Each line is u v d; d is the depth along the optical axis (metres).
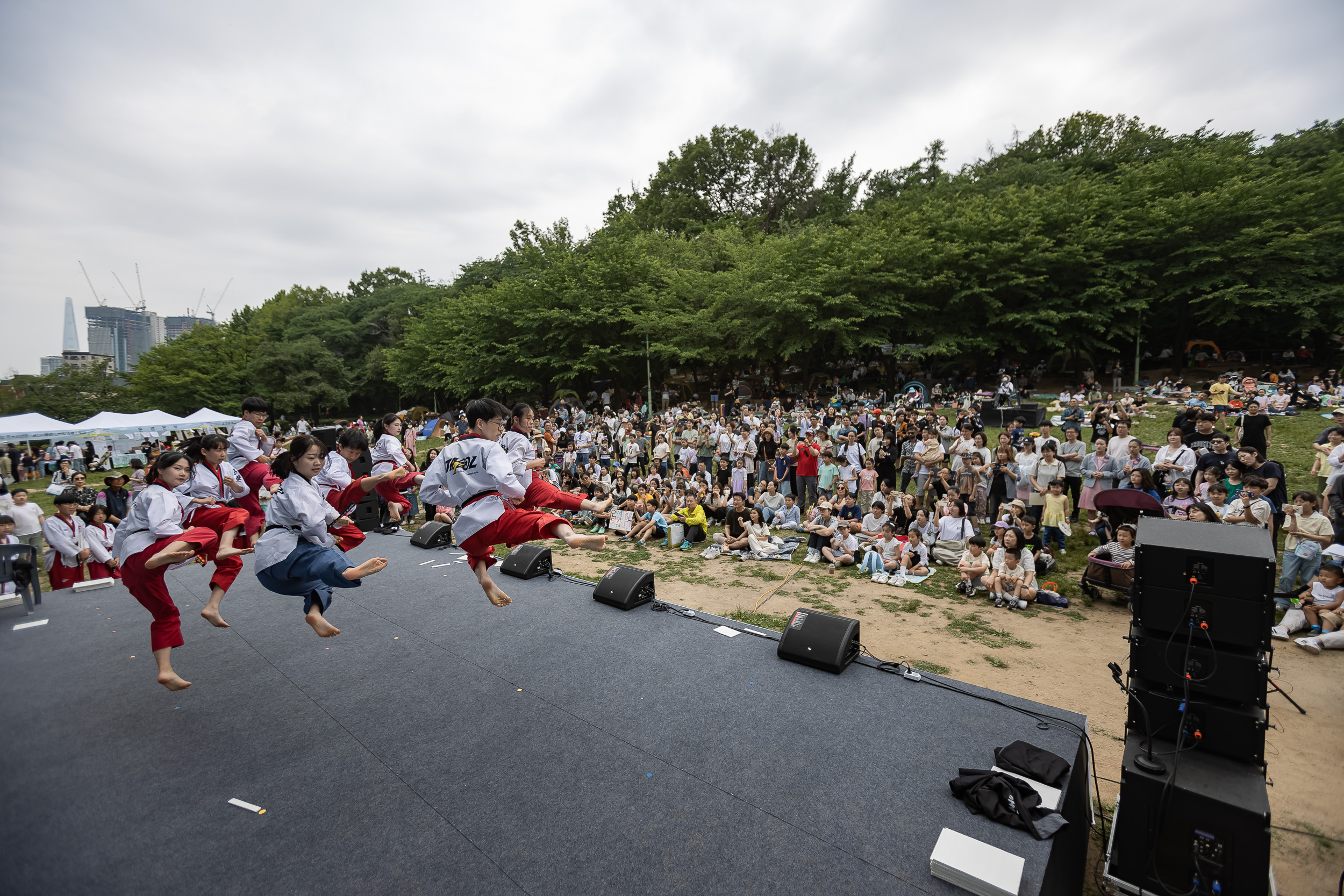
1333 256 24.14
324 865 2.93
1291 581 7.27
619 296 32.75
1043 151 39.47
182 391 48.72
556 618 5.96
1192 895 3.08
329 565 4.02
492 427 3.91
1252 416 9.50
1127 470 9.50
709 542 11.71
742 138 48.78
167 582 7.29
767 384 31.94
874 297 27.14
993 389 28.67
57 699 4.56
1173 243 26.14
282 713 4.32
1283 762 4.62
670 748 3.83
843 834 3.10
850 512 10.75
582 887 2.78
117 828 3.20
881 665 4.86
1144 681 3.44
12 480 22.89
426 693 4.56
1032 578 7.84
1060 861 3.04
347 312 59.47
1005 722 4.08
